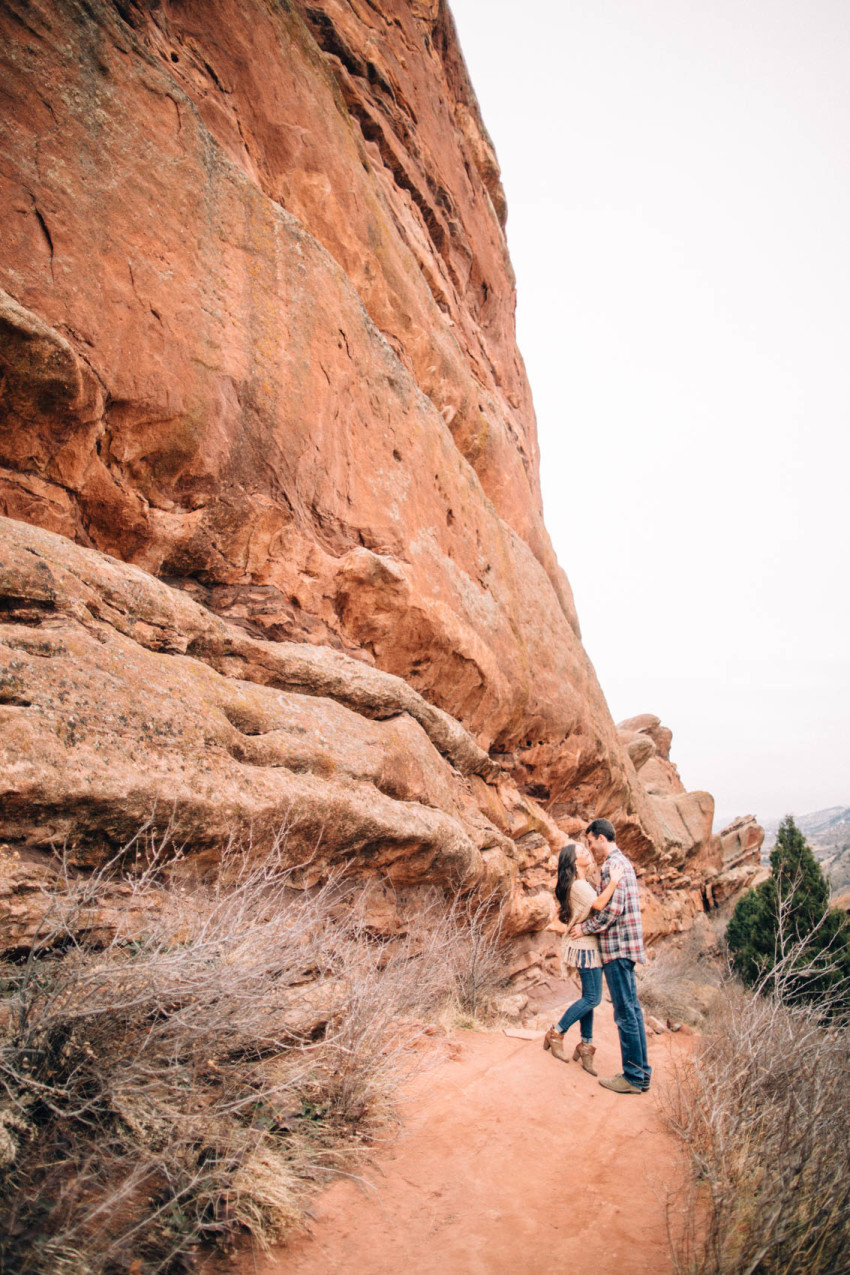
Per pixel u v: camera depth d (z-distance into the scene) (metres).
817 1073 3.65
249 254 5.95
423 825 5.32
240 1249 2.37
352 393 7.05
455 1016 5.47
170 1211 2.33
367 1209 2.75
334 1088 3.31
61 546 3.94
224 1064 3.05
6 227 4.37
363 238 8.32
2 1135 2.22
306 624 6.44
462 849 5.92
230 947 3.13
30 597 3.54
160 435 5.14
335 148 7.87
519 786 10.68
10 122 4.46
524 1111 3.80
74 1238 2.05
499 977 6.65
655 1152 3.44
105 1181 2.37
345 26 10.01
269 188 7.08
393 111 10.89
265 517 5.94
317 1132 3.09
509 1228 2.71
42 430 4.59
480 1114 3.72
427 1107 3.76
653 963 10.09
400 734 5.86
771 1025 4.10
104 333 4.78
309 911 3.88
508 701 9.50
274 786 4.09
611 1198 2.98
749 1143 3.26
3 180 4.39
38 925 2.79
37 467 4.67
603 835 4.89
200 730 3.88
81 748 3.19
